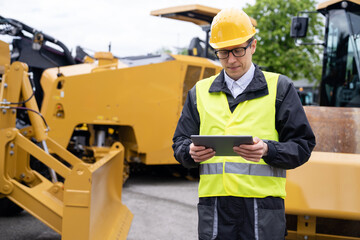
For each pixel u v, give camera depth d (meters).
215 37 2.01
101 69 6.29
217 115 2.02
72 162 4.32
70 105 5.99
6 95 3.76
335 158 2.69
